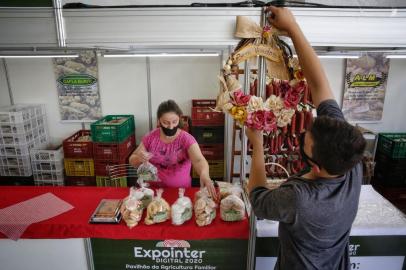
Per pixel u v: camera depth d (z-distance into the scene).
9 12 1.39
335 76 4.11
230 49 2.10
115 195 1.96
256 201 1.08
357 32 1.34
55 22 1.40
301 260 1.05
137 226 1.62
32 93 4.16
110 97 4.21
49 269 1.76
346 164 0.89
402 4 1.61
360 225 1.67
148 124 4.32
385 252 1.71
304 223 0.95
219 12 1.33
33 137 3.95
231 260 1.76
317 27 1.33
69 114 4.25
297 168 2.85
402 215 1.79
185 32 1.37
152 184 2.09
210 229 1.62
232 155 3.59
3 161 3.79
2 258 1.72
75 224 1.62
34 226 1.62
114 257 1.74
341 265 1.15
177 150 2.08
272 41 1.27
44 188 2.07
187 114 4.30
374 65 4.04
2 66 4.04
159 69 4.12
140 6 1.36
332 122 0.93
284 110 1.27
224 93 1.25
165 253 1.73
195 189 2.07
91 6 1.40
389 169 3.79
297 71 1.25
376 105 4.21
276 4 1.27
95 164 3.72
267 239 1.66
